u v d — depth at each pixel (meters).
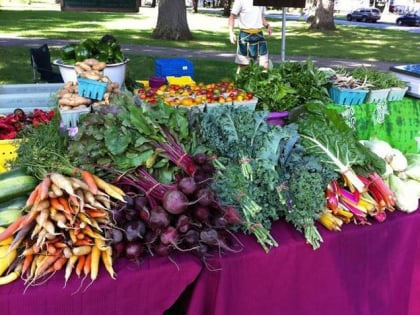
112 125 1.95
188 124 2.09
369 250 2.17
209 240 1.71
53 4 37.06
